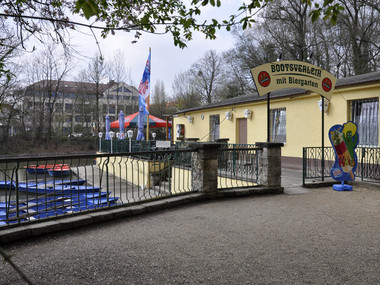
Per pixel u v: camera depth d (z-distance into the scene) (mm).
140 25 2852
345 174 7895
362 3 22047
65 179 15992
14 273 2984
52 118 40375
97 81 41156
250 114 14445
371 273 2975
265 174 7441
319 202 6383
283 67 8070
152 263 3223
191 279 2859
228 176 9203
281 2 26016
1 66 2096
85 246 3760
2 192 11945
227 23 3002
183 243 3850
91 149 41125
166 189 11242
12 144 37500
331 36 24234
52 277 2898
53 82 38906
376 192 7551
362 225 4668
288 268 3098
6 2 2498
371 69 22812
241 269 3076
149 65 14281
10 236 3889
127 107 46125
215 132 17406
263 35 29000
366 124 9805
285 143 12828
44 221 4445
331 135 7820
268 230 4406
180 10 3244
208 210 5656
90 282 2797
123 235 4207
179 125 20469
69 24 2736
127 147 15398
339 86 10086
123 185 13562
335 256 3414
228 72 33938
